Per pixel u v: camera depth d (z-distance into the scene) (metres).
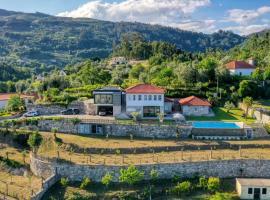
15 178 85.81
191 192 79.62
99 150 90.19
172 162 84.50
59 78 156.38
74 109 117.88
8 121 105.62
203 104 116.50
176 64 171.38
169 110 117.12
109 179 78.69
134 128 100.62
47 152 91.50
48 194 78.19
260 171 85.75
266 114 112.44
